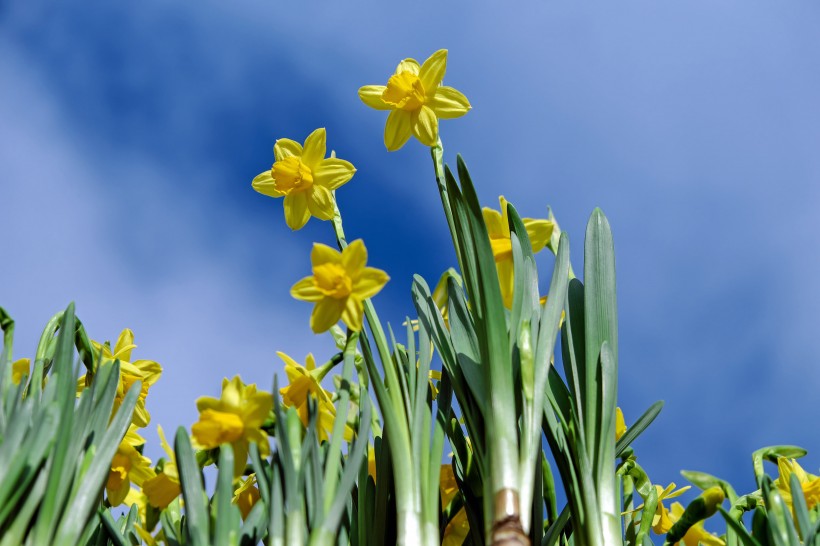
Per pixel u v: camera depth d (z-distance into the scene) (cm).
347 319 118
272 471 115
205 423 115
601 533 116
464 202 120
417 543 114
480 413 119
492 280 119
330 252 119
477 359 120
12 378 120
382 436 121
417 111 127
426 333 122
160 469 119
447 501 123
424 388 119
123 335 126
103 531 118
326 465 115
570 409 121
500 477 115
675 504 126
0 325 119
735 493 121
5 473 112
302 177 126
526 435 116
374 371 119
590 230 124
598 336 120
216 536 111
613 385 119
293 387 120
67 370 116
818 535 115
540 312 125
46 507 112
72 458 114
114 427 116
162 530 117
